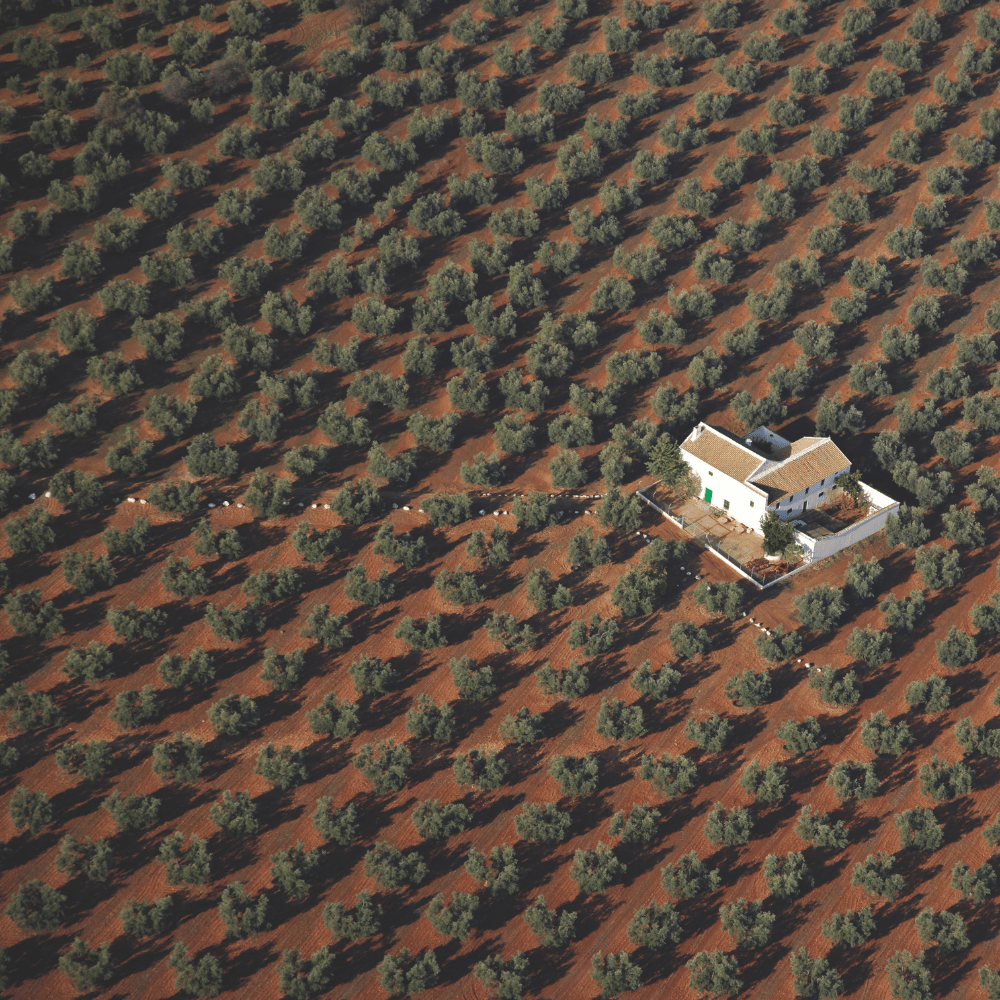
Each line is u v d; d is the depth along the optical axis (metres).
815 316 97.69
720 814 68.00
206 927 62.59
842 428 89.69
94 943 61.53
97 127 103.19
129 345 90.50
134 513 80.56
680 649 75.06
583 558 80.19
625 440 87.56
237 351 89.94
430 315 93.81
